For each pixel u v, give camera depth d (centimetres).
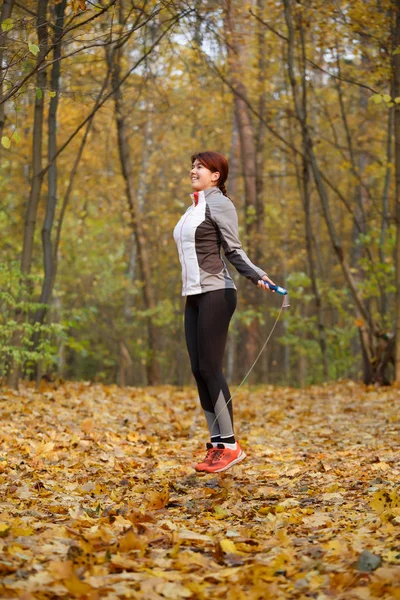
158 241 2416
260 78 1587
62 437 625
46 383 1037
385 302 1443
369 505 379
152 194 2306
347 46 1095
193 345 466
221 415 455
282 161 2492
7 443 569
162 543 318
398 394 997
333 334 1655
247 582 266
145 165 2292
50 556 282
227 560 290
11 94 445
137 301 2823
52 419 719
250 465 538
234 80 1644
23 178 1847
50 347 1000
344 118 1402
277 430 765
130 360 2656
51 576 257
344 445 641
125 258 2573
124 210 1997
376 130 1714
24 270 959
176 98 1741
